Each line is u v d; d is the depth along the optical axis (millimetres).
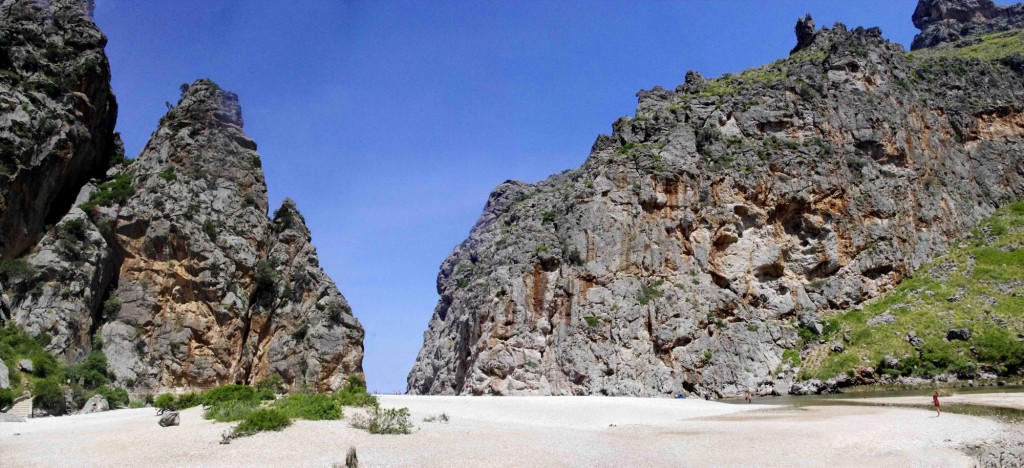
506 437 39031
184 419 42188
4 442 34438
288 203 101375
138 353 80062
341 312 94625
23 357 64438
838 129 105688
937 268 97625
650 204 98500
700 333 90500
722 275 95250
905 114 109938
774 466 32031
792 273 96562
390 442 36094
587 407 60438
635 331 90562
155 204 87438
